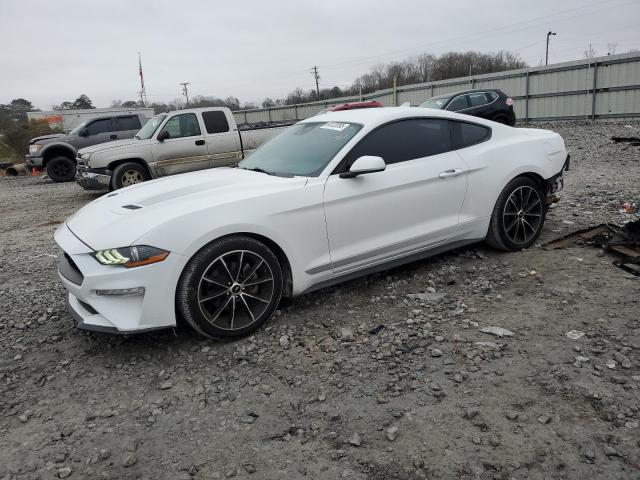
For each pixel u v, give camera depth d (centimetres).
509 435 248
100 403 302
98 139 1612
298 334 369
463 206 461
